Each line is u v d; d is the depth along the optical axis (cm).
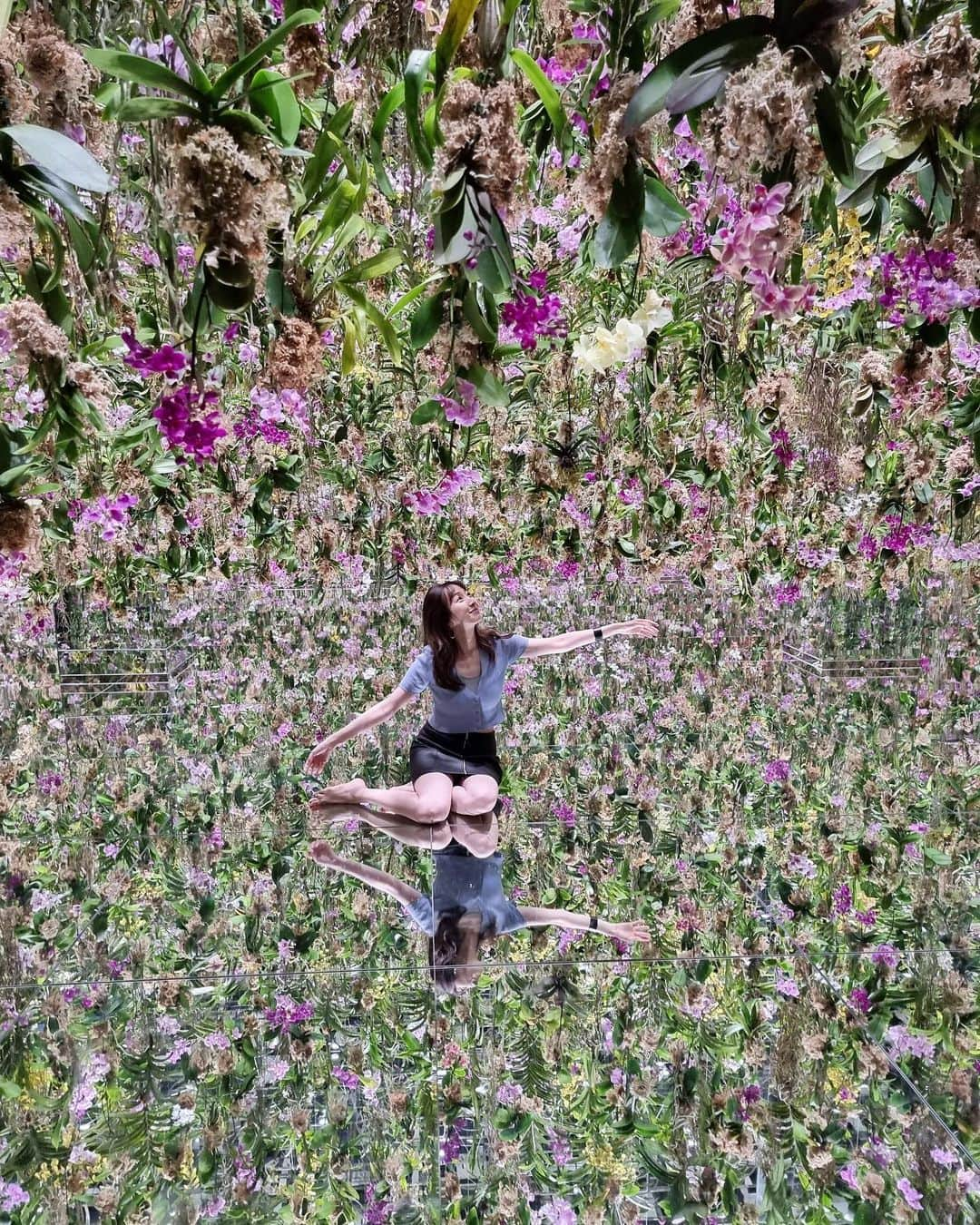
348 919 158
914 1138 98
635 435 208
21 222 63
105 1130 98
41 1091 103
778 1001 123
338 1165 96
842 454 204
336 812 211
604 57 70
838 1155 96
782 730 261
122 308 111
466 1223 90
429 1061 110
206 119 62
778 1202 92
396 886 173
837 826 199
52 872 178
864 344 164
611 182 66
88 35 78
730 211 65
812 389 184
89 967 140
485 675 228
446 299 79
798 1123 100
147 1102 102
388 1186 94
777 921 157
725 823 205
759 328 118
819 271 145
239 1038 114
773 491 229
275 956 144
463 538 273
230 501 242
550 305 92
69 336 81
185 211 61
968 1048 110
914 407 95
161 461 158
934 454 172
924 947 139
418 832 199
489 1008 121
